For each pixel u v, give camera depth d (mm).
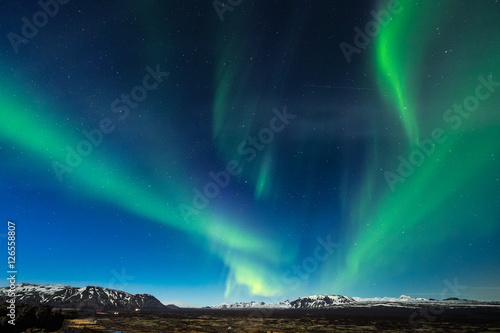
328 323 76125
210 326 59750
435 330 54875
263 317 107938
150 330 48625
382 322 82188
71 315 61281
